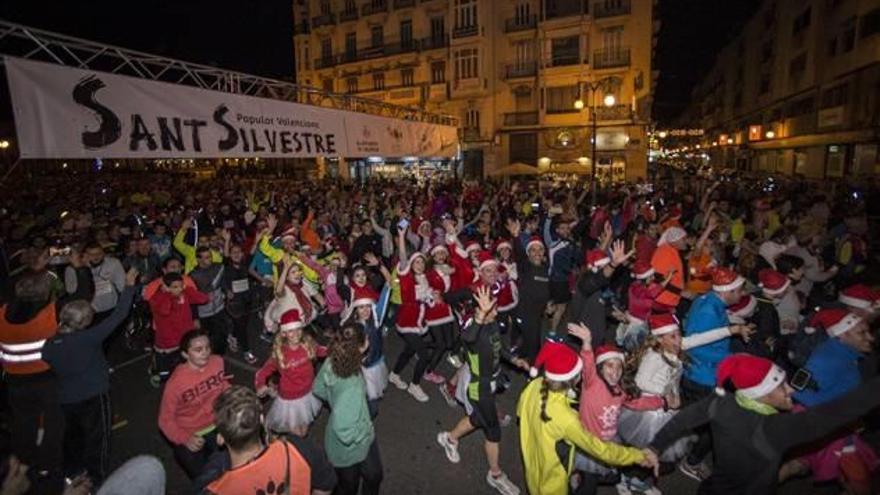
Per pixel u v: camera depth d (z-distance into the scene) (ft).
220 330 21.66
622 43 94.79
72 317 12.25
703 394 13.65
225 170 125.39
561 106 101.40
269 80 36.78
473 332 12.87
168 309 18.48
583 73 97.45
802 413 8.63
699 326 13.80
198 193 62.03
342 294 22.31
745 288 17.33
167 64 29.68
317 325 25.13
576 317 17.34
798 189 60.95
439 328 20.13
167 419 11.47
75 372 12.35
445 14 114.42
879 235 35.99
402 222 22.75
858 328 10.90
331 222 38.40
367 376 15.14
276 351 13.52
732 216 37.40
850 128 75.92
